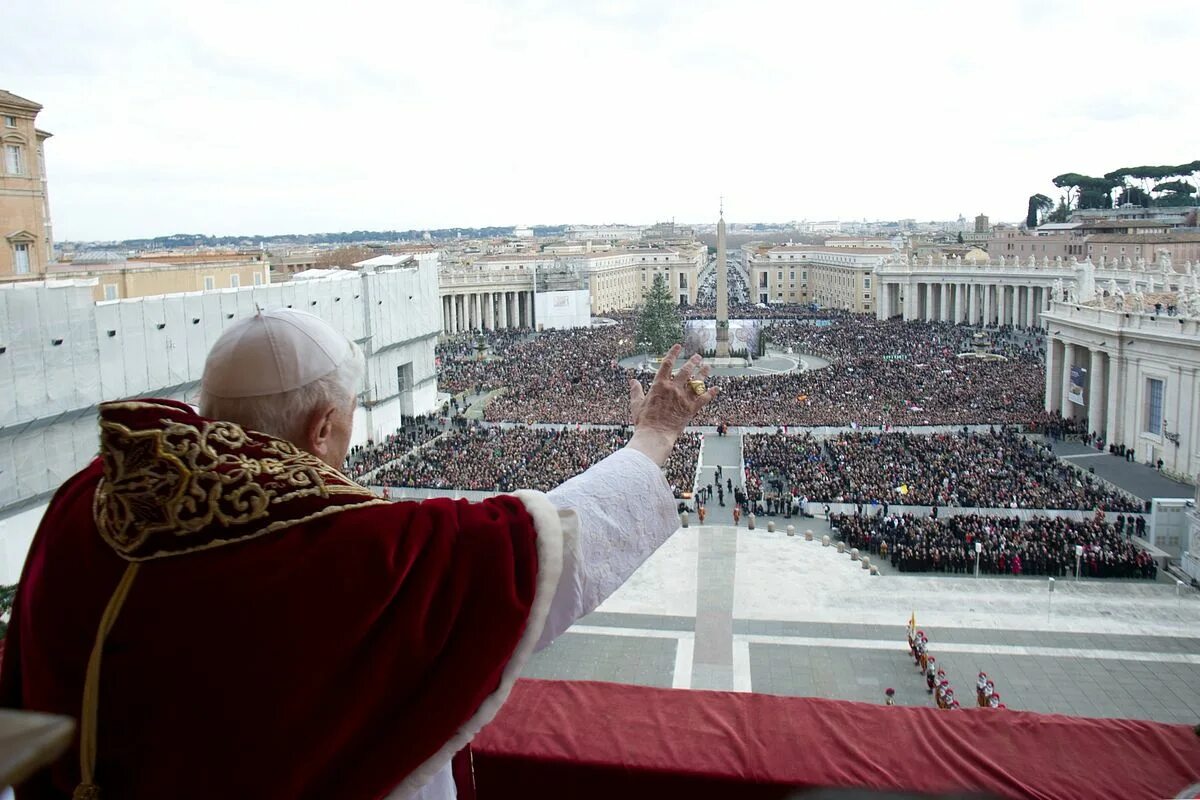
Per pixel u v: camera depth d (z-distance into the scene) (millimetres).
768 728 6469
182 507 2887
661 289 120000
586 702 6828
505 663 3002
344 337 3893
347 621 2811
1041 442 68312
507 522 3146
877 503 49656
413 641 2859
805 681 27938
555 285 152625
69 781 2916
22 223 48781
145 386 45812
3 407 37344
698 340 115750
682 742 6312
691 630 31500
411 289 76062
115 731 2828
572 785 6133
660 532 3719
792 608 33750
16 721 1812
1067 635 31328
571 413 76938
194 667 2783
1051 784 5832
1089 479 56438
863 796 5773
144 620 2818
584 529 3391
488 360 112188
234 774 2781
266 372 3395
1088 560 37750
